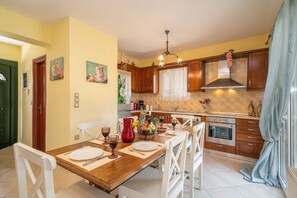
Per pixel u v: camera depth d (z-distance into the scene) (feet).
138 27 9.60
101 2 7.16
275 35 7.34
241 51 11.41
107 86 10.57
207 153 11.38
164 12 7.98
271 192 6.75
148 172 5.31
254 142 9.77
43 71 11.59
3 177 7.76
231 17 8.45
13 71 12.91
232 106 12.31
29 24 8.36
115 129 11.14
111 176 3.26
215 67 13.00
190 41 11.87
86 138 9.14
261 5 7.36
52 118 9.15
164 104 15.78
